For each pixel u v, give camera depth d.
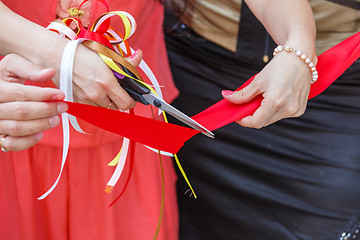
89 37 0.79
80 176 1.11
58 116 0.80
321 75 0.99
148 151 1.21
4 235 1.11
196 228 1.64
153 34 1.20
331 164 1.42
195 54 1.59
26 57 0.81
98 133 1.08
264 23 1.06
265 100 0.89
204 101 1.60
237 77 1.55
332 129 1.44
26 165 1.08
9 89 0.76
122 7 1.02
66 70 0.77
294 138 1.49
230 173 1.58
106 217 1.16
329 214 1.41
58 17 0.99
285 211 1.49
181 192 1.65
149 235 1.23
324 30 1.42
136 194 1.22
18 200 1.10
